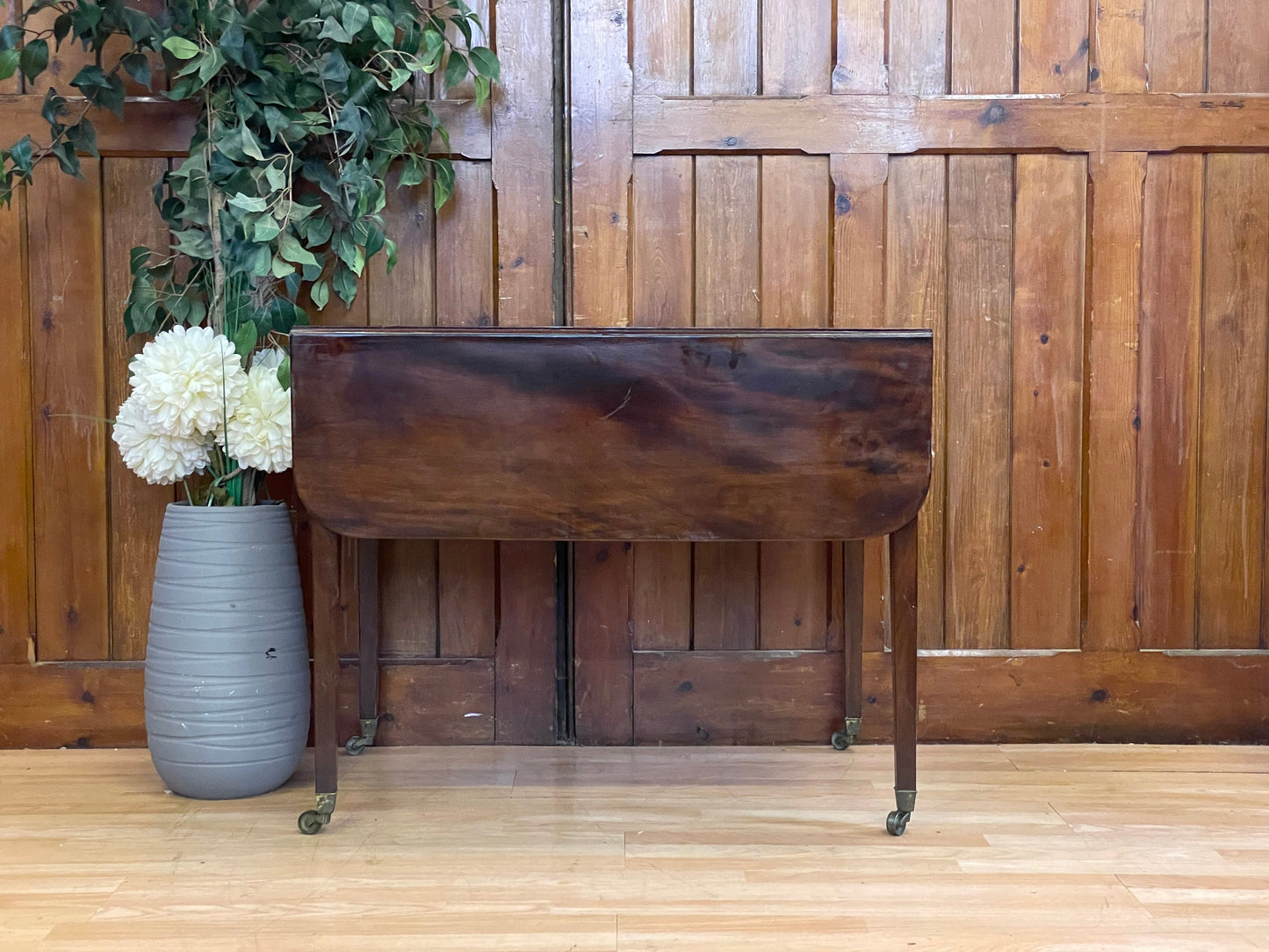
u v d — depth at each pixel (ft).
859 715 6.47
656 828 5.16
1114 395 6.61
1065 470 6.63
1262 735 6.65
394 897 4.37
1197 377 6.62
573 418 4.91
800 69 6.52
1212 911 4.26
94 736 6.54
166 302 6.07
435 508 4.93
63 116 6.24
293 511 6.56
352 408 4.89
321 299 6.04
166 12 5.80
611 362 4.89
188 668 5.43
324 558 5.05
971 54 6.52
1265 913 4.24
